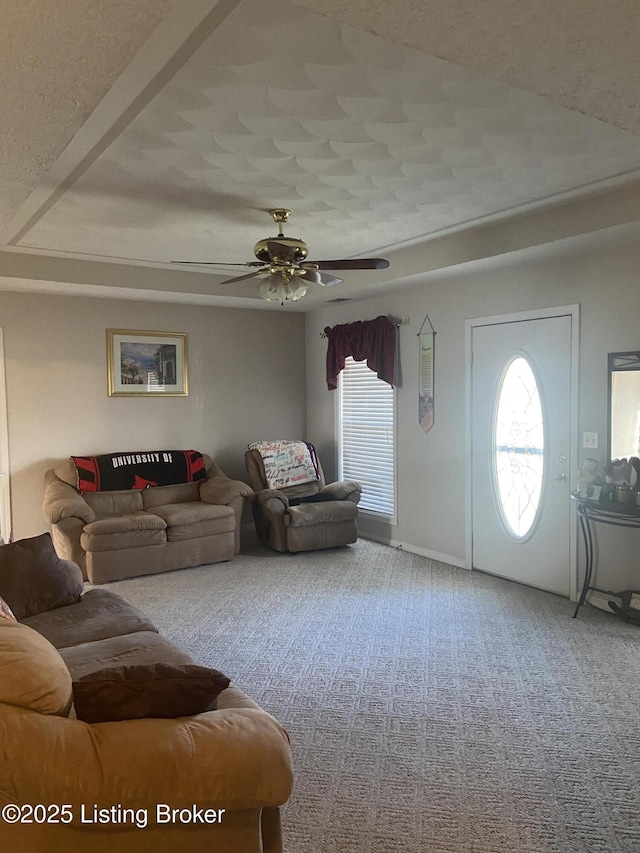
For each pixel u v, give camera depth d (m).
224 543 5.45
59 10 1.43
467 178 3.33
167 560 5.16
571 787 2.39
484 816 2.23
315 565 5.35
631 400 3.95
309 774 2.48
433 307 5.41
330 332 6.51
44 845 1.57
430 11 1.35
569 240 3.86
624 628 3.89
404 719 2.88
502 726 2.82
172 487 5.93
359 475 6.44
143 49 2.01
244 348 6.77
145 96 2.36
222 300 6.13
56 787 1.51
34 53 1.61
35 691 1.60
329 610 4.27
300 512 5.61
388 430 6.03
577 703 3.01
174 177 3.26
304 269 3.93
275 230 4.34
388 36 1.47
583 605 4.29
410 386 5.70
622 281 4.01
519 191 3.54
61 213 3.88
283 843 2.10
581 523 4.09
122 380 6.04
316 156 3.00
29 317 5.57
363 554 5.70
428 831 2.16
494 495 4.93
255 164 3.09
